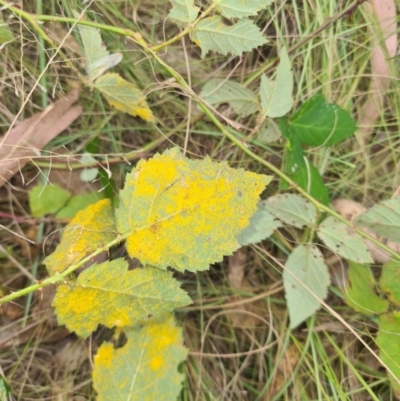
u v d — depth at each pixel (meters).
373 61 0.29
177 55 0.29
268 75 0.29
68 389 0.27
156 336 0.26
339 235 0.27
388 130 0.29
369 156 0.29
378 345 0.26
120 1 0.28
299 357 0.28
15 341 0.27
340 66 0.29
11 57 0.28
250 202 0.24
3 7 0.23
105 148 0.29
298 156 0.27
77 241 0.24
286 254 0.29
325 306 0.26
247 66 0.29
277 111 0.26
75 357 0.28
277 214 0.27
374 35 0.29
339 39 0.29
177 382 0.26
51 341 0.28
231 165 0.29
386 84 0.29
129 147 0.29
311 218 0.27
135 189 0.23
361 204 0.29
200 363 0.28
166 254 0.23
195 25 0.24
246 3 0.24
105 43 0.28
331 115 0.27
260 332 0.29
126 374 0.26
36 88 0.28
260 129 0.28
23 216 0.28
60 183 0.28
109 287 0.23
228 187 0.24
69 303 0.23
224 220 0.24
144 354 0.26
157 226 0.23
